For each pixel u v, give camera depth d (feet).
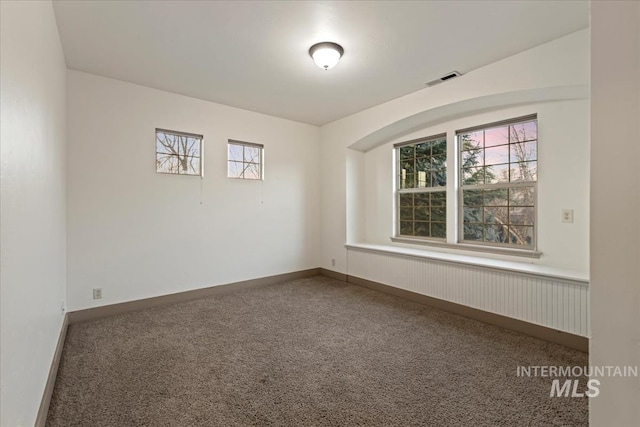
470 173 12.29
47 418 5.57
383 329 9.57
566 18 7.51
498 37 8.32
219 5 6.94
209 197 13.08
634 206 1.44
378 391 6.40
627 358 1.47
